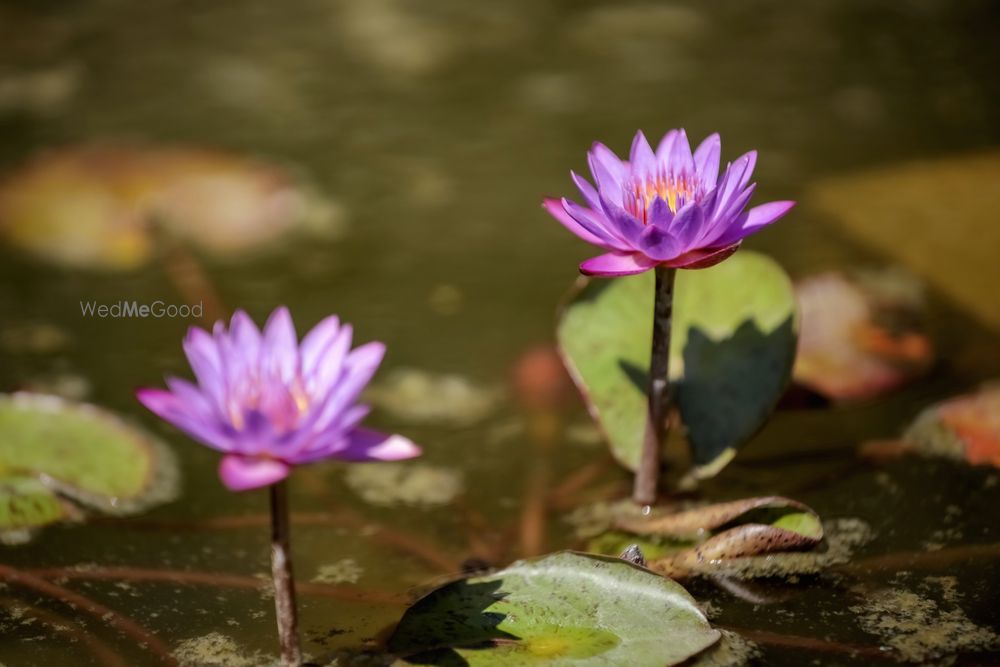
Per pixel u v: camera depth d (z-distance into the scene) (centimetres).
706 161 286
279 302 314
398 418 302
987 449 295
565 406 304
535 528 291
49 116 378
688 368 295
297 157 359
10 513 291
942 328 309
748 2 495
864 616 282
